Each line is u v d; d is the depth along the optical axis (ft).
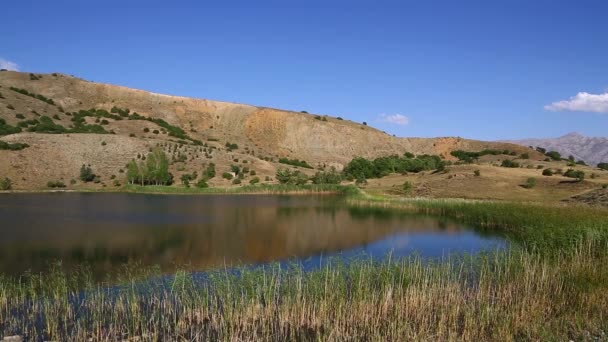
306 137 545.85
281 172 337.52
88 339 47.50
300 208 189.37
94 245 98.53
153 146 361.10
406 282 61.21
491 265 74.49
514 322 50.47
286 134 548.31
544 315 53.11
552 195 232.73
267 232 122.52
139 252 92.43
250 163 368.07
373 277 64.18
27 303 58.80
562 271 66.69
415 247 106.11
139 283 67.51
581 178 245.65
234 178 325.42
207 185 301.22
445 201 190.60
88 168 306.14
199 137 488.02
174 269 78.79
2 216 143.95
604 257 72.08
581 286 59.52
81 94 554.87
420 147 581.53
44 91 530.68
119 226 126.31
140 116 517.55
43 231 114.93
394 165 366.02
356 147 547.90
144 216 150.61
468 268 74.95
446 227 139.33
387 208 191.93
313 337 48.85
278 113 573.74
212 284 63.67
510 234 125.49
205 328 50.60
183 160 348.38
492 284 66.08
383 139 573.33
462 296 59.16
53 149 325.42
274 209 184.34
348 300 56.34
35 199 211.20
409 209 188.03
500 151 483.92
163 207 183.62
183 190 276.21
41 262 82.64
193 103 595.06
